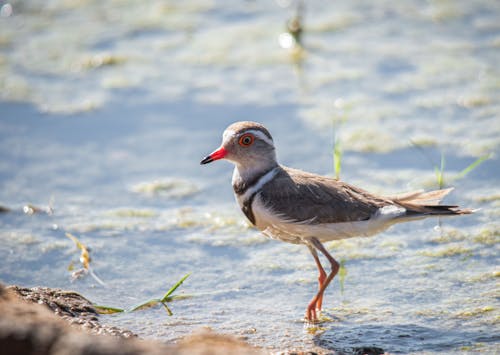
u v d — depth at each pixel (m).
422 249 11.84
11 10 20.66
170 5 21.12
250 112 15.90
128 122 15.78
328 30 19.41
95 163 14.57
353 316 10.05
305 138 15.02
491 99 16.14
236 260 11.78
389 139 14.91
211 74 17.55
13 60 18.19
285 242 11.62
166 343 9.23
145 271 11.45
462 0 20.89
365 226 10.05
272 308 10.36
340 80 17.11
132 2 21.36
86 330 9.18
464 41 18.61
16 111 16.14
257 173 10.60
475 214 12.66
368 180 13.68
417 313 10.05
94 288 10.94
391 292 10.66
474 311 10.01
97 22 20.11
